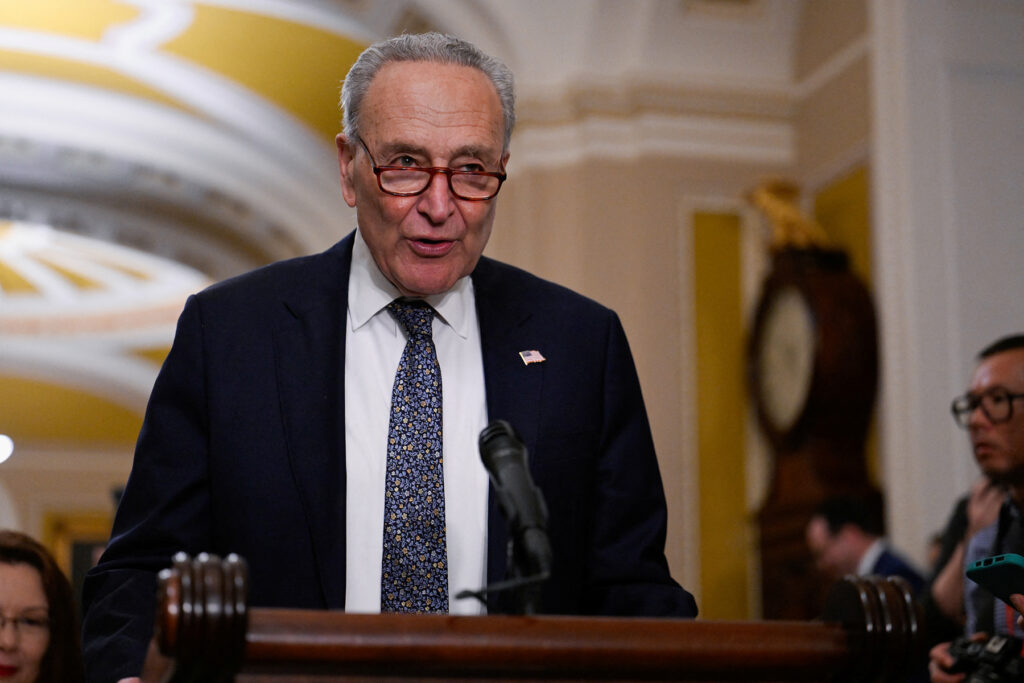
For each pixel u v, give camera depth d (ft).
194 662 6.00
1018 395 12.76
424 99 8.41
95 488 67.46
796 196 23.99
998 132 20.75
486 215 8.58
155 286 57.16
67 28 31.65
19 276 56.59
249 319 8.84
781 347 23.43
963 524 14.44
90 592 8.27
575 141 25.96
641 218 25.46
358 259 9.26
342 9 29.71
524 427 8.76
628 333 25.43
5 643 12.23
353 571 8.41
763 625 6.75
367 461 8.66
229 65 32.99
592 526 8.89
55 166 35.42
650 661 6.49
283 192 36.09
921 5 20.83
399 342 9.09
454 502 8.68
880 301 20.79
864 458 22.61
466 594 6.47
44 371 60.39
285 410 8.58
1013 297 20.43
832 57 25.05
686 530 24.76
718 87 25.98
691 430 25.13
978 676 10.13
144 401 62.34
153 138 34.96
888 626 6.73
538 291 9.46
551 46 26.18
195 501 8.53
